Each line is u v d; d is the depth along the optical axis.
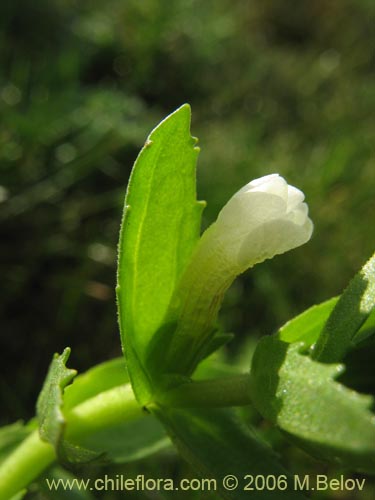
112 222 0.07
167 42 0.10
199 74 0.10
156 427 0.05
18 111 0.08
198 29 0.10
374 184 0.08
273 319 0.07
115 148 0.07
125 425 0.05
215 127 0.09
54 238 0.07
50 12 0.09
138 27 0.10
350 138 0.09
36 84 0.08
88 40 0.09
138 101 0.09
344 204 0.07
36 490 0.05
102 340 0.06
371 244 0.07
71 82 0.08
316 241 0.07
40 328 0.06
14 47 0.09
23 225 0.07
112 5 0.10
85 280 0.06
